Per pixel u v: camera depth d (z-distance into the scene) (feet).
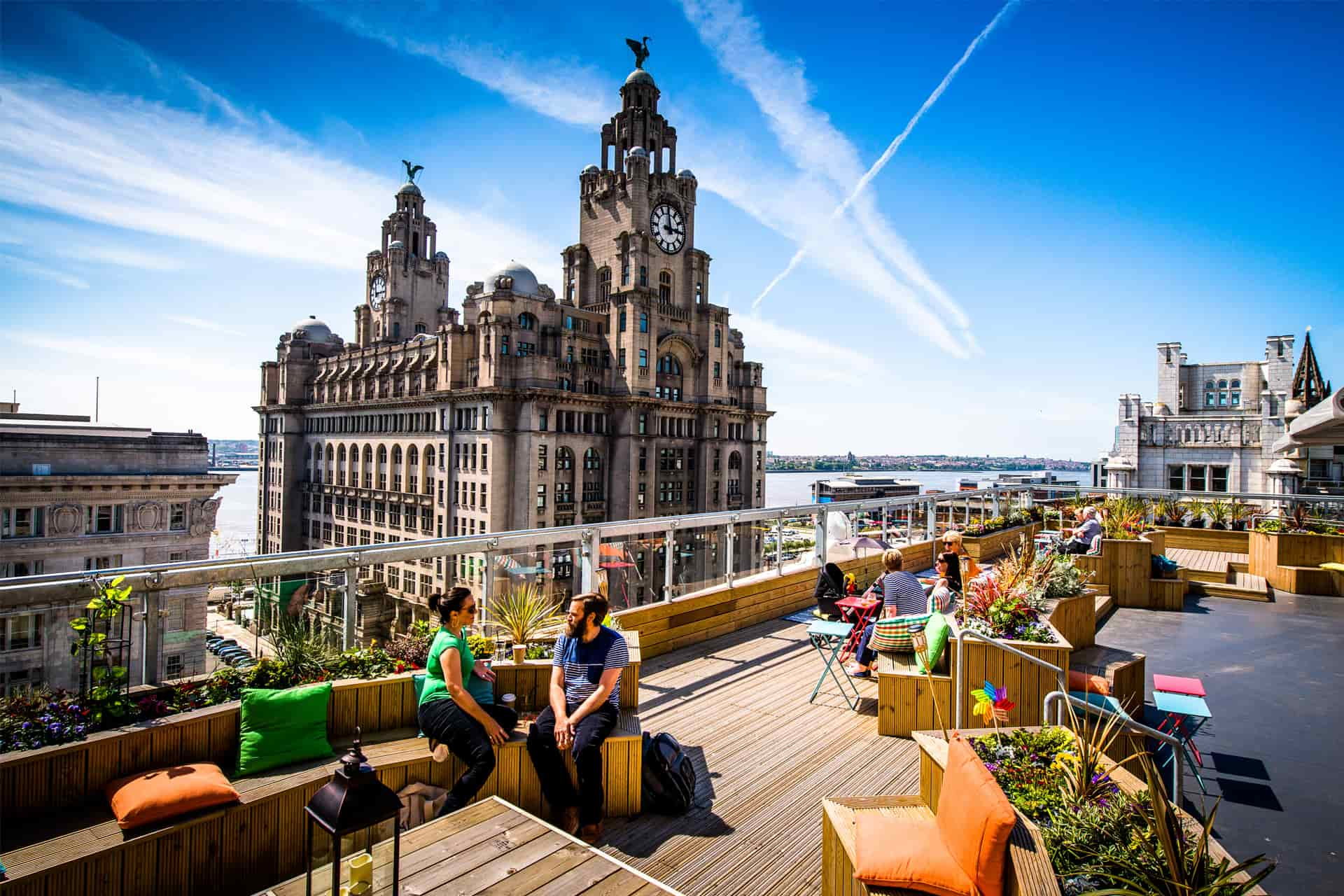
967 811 13.12
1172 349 150.71
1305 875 18.25
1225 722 28.30
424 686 20.11
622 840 19.06
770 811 20.65
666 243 286.87
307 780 17.37
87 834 14.93
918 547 56.08
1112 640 39.52
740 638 38.24
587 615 20.61
